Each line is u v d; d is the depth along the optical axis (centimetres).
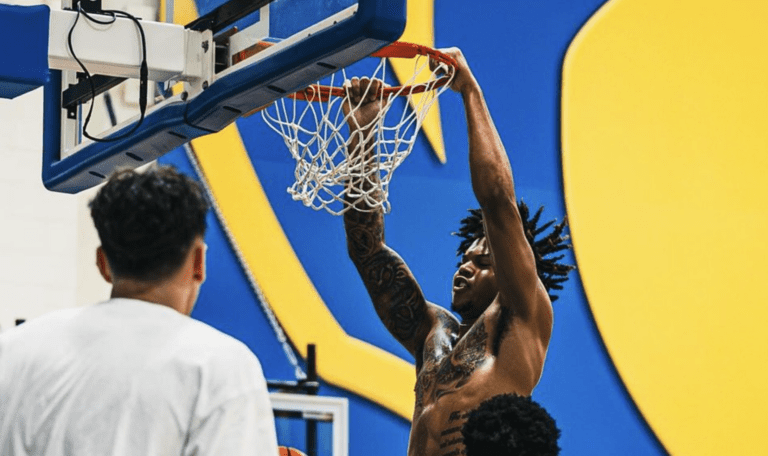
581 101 741
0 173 621
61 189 461
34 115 635
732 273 751
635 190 743
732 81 774
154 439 171
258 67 361
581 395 706
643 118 753
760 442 738
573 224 726
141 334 178
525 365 335
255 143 670
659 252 740
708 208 754
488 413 251
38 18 384
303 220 673
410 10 713
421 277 689
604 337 717
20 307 613
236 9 379
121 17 394
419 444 339
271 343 655
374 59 686
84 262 632
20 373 177
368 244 383
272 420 177
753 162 768
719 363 738
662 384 724
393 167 394
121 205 183
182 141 409
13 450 174
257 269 659
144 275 184
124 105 420
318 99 408
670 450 718
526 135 727
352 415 661
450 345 359
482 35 729
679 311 737
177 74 394
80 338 179
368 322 675
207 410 172
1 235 616
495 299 351
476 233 383
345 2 337
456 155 707
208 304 646
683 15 771
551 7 746
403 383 673
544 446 248
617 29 757
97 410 172
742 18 783
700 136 761
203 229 190
